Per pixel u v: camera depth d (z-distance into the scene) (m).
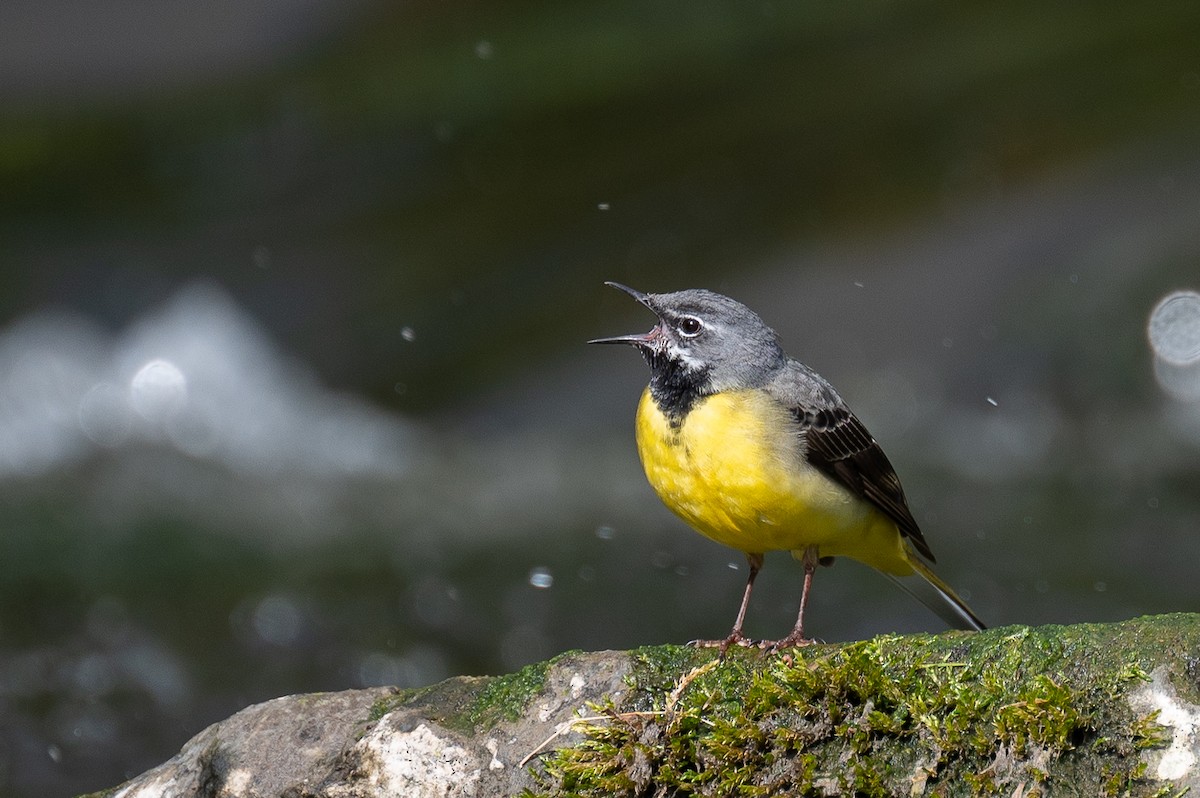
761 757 5.73
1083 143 20.50
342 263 24.25
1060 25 25.45
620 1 33.81
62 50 36.38
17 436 18.97
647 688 6.18
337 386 20.94
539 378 19.61
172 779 6.37
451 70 31.84
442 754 6.09
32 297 23.41
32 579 14.46
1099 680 5.45
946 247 19.17
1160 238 17.39
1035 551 14.09
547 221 23.72
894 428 16.80
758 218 21.56
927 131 22.25
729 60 28.94
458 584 14.40
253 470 18.36
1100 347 16.53
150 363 20.98
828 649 6.18
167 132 31.05
